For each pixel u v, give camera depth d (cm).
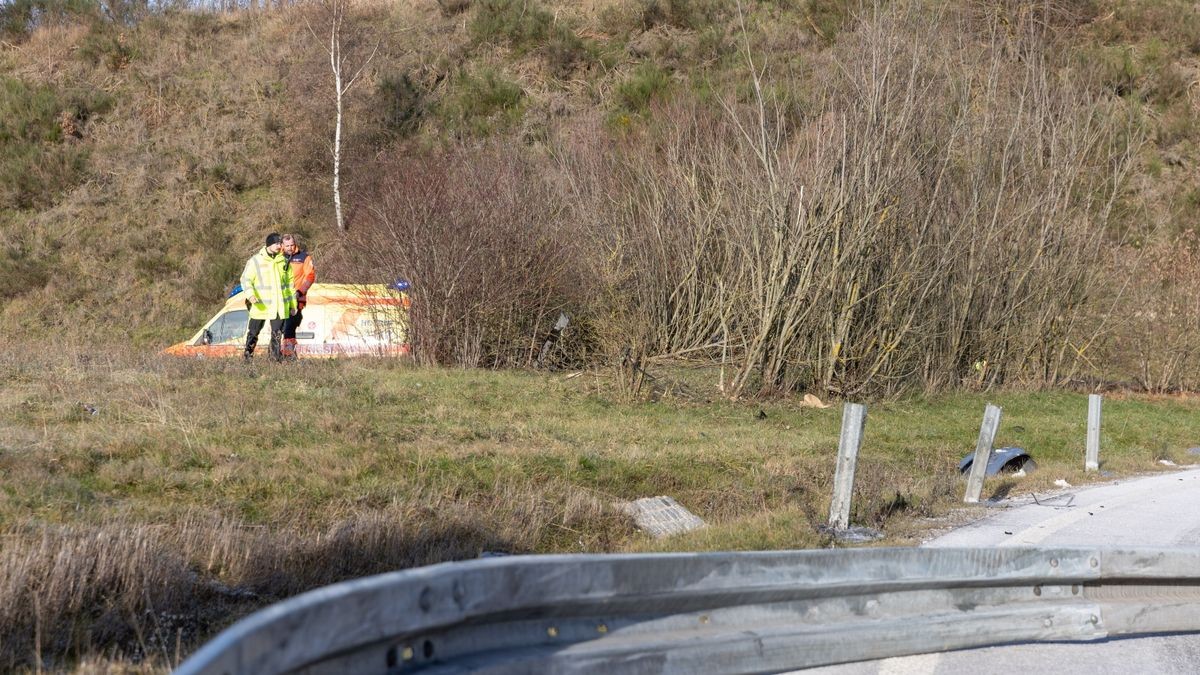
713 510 1102
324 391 1348
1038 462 1566
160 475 872
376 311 1888
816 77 2189
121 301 2778
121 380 1272
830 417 1708
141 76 3578
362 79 3438
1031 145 2383
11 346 1852
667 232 1944
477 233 1873
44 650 589
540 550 934
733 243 1897
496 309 1883
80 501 787
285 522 844
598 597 446
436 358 1845
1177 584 663
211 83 3594
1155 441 1845
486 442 1166
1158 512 1136
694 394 1761
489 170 2161
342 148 3141
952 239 2094
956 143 2270
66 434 956
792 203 1828
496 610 408
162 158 3256
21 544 665
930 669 594
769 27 3656
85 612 630
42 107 3338
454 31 3859
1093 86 3350
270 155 3291
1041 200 2347
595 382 1766
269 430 1060
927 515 1071
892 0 2030
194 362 1477
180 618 651
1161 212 3173
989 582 594
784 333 1809
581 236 2009
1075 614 622
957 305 2209
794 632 519
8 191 3064
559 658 433
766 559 509
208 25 3912
